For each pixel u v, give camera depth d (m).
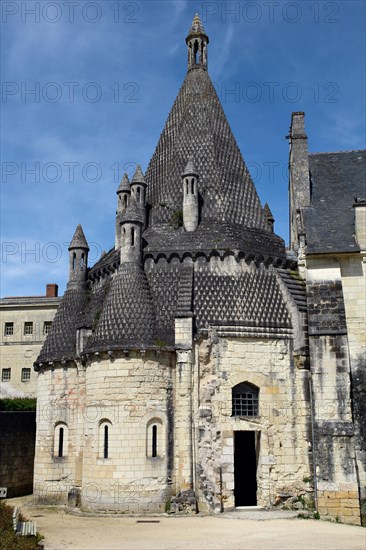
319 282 30.14
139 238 32.41
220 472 28.61
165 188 36.59
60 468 32.28
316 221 33.12
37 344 63.69
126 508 27.77
